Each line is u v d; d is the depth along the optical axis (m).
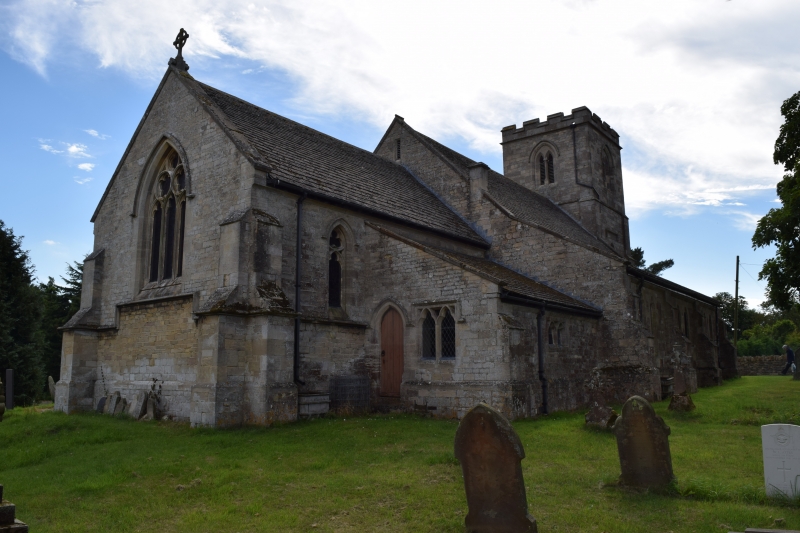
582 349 22.89
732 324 73.38
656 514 8.19
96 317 22.94
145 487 10.28
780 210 19.86
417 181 30.41
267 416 16.19
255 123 22.31
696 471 10.46
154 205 22.34
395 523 8.24
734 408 18.28
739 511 8.14
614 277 24.22
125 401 20.50
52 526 8.30
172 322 19.52
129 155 23.27
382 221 22.34
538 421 17.41
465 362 18.64
